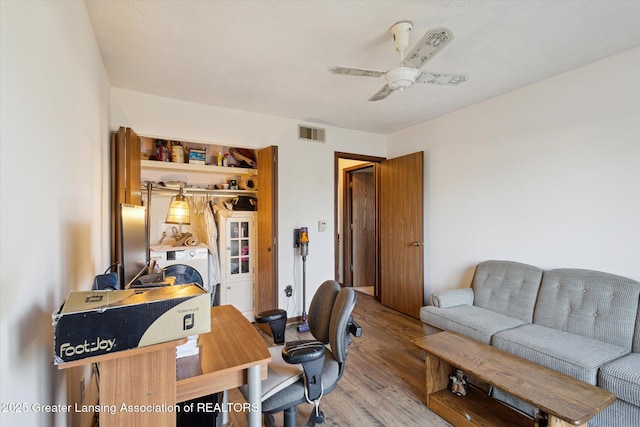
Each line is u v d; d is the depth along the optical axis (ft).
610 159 7.52
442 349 6.65
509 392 5.08
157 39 6.64
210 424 5.15
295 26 6.20
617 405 5.41
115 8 5.59
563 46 7.02
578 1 5.46
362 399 7.14
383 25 6.16
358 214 18.26
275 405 4.68
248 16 5.86
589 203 7.90
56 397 3.68
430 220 12.51
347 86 9.18
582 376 5.72
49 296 3.44
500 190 9.98
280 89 9.41
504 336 7.11
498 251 10.05
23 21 2.78
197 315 2.94
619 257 7.38
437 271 12.19
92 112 6.09
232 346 4.44
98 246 6.64
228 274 11.64
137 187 9.08
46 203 3.37
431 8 5.64
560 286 7.91
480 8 5.64
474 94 9.86
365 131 14.30
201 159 11.77
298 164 12.59
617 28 6.31
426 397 6.93
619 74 7.36
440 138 12.10
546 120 8.77
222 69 8.09
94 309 2.56
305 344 4.89
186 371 3.73
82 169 5.13
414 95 9.93
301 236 12.08
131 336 2.68
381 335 10.94
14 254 2.57
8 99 2.48
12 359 2.52
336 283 6.34
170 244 11.61
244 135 11.41
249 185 12.89
